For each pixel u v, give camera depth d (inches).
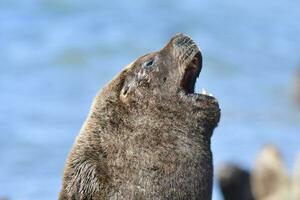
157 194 1212.5
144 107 1253.7
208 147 1252.5
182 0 6594.5
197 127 1246.3
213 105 1256.8
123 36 5226.4
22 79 4207.7
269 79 4404.5
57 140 3154.5
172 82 1272.1
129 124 1240.8
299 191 2481.5
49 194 2596.0
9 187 2650.1
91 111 1264.8
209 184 1238.9
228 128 3417.8
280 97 4008.4
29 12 5664.4
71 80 4249.5
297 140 3248.0
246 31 5767.7
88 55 4729.3
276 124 3508.9
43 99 3804.1
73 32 5265.8
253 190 2637.8
